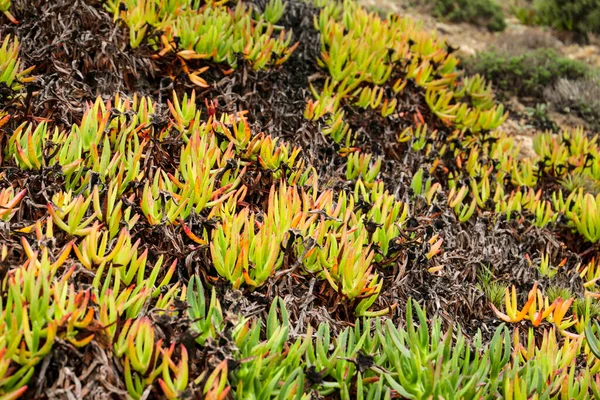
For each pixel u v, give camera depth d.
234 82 1.95
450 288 1.57
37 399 1.12
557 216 1.92
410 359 1.28
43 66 1.78
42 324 1.16
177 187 1.52
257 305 1.36
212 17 2.00
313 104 1.92
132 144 1.60
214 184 1.56
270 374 1.23
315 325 1.39
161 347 1.22
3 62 1.64
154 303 1.32
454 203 1.81
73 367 1.15
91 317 1.16
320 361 1.27
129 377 1.15
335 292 1.44
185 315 1.27
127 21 1.92
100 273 1.27
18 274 1.18
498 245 1.80
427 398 1.24
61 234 1.35
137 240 1.32
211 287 1.38
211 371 1.19
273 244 1.36
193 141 1.56
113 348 1.19
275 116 1.91
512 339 1.51
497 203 1.90
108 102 1.59
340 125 1.93
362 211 1.62
